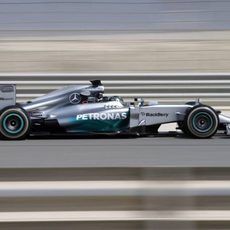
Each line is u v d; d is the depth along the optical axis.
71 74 40.16
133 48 56.41
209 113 29.61
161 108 29.88
